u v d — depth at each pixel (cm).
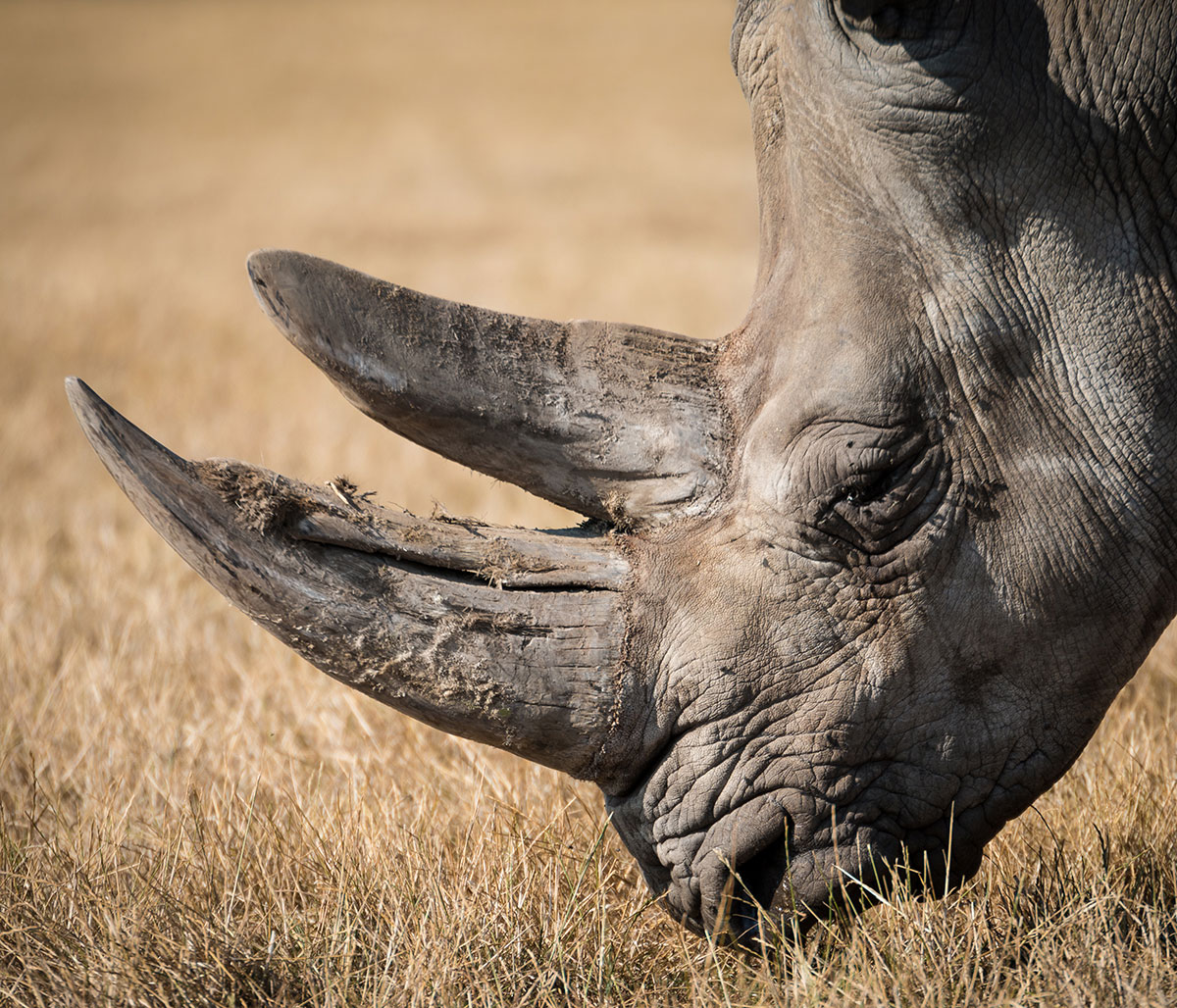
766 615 854
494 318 885
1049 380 859
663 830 879
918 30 819
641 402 884
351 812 1080
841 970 857
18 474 2383
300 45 13925
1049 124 834
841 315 863
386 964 879
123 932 926
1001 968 877
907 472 862
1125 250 851
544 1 16700
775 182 916
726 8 15562
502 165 8138
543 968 915
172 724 1342
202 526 812
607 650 847
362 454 2394
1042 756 888
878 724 860
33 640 1572
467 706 835
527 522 2008
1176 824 1053
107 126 9706
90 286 4288
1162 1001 790
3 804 1208
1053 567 864
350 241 5512
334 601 823
